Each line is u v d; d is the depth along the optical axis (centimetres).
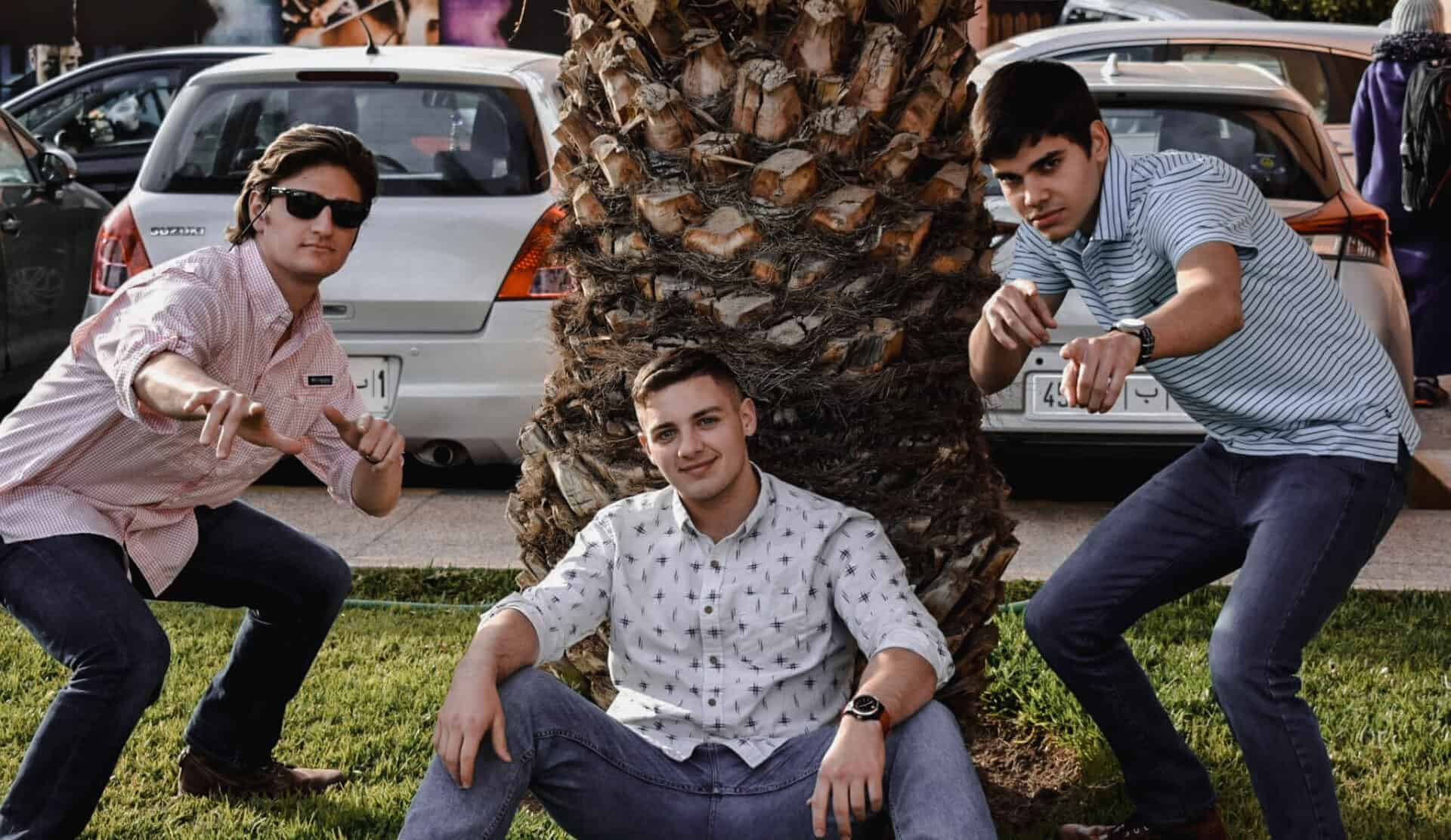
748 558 287
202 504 325
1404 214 779
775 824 274
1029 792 364
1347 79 923
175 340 281
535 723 271
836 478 312
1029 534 589
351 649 455
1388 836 330
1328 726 389
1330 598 285
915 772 260
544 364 595
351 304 595
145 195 622
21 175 761
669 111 306
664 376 281
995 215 551
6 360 737
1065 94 285
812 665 287
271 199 299
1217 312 261
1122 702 316
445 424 601
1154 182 287
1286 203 584
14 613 297
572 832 283
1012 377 302
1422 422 785
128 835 337
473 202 598
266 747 357
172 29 1538
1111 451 579
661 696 290
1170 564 307
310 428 330
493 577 530
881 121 311
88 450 302
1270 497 293
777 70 303
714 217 306
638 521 294
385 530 592
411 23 1518
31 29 1541
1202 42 927
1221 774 363
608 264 315
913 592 299
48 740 288
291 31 1538
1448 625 474
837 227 304
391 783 364
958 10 321
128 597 295
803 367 307
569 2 334
